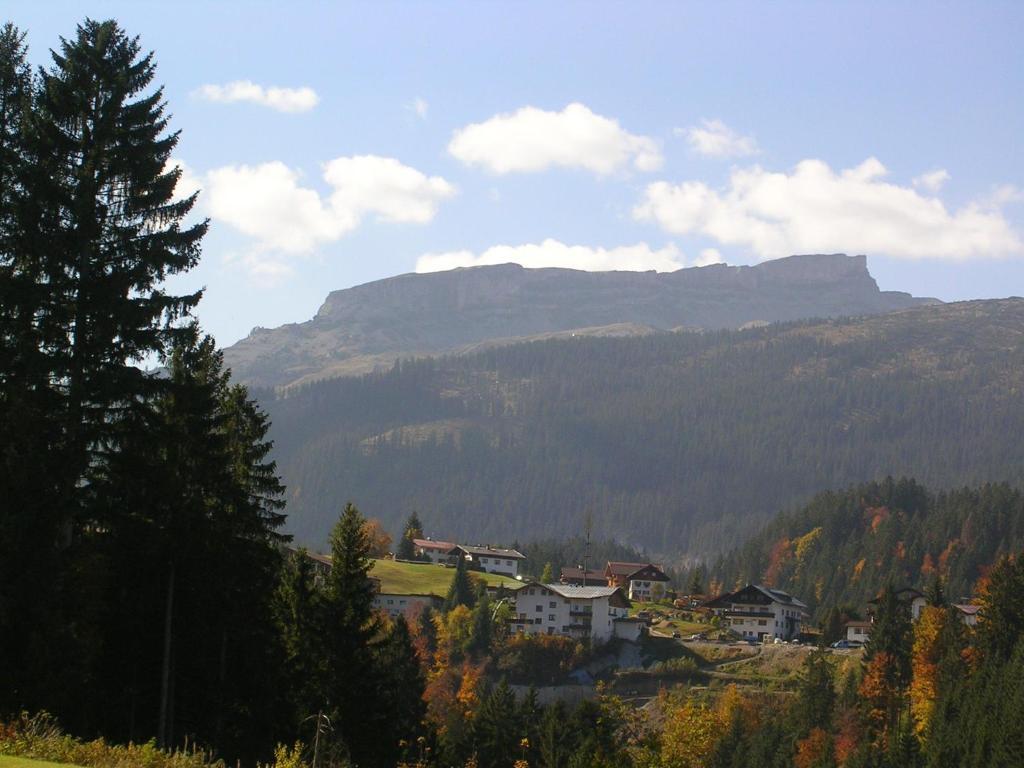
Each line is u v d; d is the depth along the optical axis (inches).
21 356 1920.5
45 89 2047.2
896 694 5255.9
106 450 2020.2
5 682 1718.8
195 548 2113.7
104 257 2003.0
